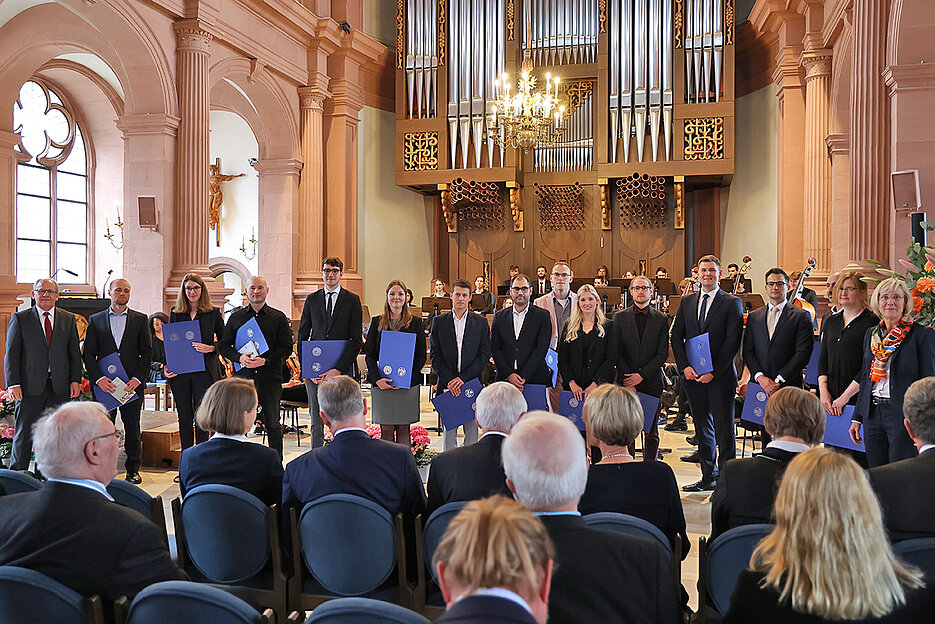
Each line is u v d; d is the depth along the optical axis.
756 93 13.63
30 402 5.95
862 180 7.68
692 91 13.66
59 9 9.45
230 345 6.07
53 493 2.22
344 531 2.88
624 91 13.96
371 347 6.17
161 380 8.89
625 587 1.95
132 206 9.68
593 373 5.72
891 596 1.51
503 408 3.15
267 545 3.00
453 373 6.00
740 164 14.14
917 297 4.71
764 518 2.85
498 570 1.23
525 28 14.29
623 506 2.84
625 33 13.90
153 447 6.91
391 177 15.27
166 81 9.59
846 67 10.05
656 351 5.79
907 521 2.57
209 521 2.99
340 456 3.11
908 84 7.05
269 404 6.12
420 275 15.88
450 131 14.48
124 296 6.23
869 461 4.45
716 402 5.71
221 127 14.86
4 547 2.19
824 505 1.53
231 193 14.85
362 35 13.45
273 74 11.89
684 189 14.57
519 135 11.91
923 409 2.74
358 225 14.36
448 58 14.40
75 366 6.14
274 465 3.32
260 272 12.84
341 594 2.96
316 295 6.36
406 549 3.08
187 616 1.93
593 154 14.64
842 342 4.84
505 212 15.27
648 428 5.59
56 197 12.72
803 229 11.72
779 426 2.92
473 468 3.09
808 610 1.52
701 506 5.47
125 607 2.08
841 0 9.38
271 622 1.92
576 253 14.98
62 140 12.84
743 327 6.30
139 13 9.07
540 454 1.95
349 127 13.70
